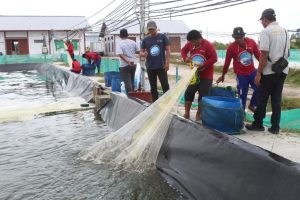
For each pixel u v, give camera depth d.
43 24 48.94
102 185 5.34
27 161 6.57
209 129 5.61
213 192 4.73
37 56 39.59
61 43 48.53
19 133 8.75
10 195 5.16
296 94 12.70
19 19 49.69
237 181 4.49
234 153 4.78
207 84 7.05
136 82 11.54
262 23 5.95
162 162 5.98
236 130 6.29
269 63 5.83
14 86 19.95
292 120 7.43
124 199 4.91
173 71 21.89
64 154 6.88
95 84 13.28
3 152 7.18
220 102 6.26
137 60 11.47
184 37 49.94
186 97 7.27
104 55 48.03
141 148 6.18
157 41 8.25
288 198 3.74
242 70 6.95
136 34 41.56
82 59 26.45
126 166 6.04
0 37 47.47
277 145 5.62
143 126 6.46
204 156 5.27
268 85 5.97
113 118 9.74
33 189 5.32
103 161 6.32
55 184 5.46
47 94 16.39
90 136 8.37
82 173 5.84
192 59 7.04
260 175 4.23
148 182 5.41
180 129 6.16
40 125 9.63
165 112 6.43
